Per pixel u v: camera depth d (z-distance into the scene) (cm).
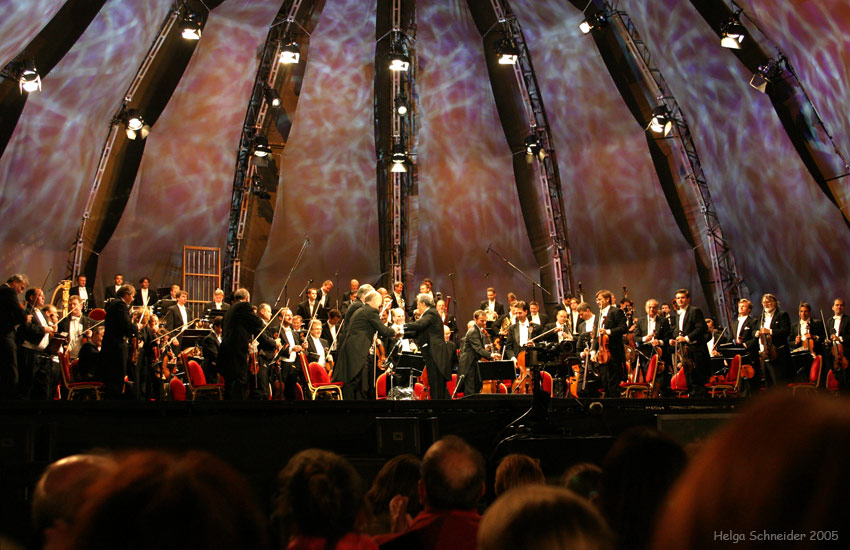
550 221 1905
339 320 1368
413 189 1936
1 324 890
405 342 1243
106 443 750
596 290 1967
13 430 706
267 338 1041
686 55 1644
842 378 1178
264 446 802
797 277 1648
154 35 1608
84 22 1409
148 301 1489
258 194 1780
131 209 1741
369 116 1925
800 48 1405
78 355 1098
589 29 1650
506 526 96
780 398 75
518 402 853
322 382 1099
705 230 1794
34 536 145
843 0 1220
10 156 1461
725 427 77
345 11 1803
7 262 1545
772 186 1619
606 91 1811
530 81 1872
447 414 847
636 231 1908
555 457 638
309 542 252
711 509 72
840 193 1473
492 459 670
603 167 1895
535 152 1830
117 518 84
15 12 1234
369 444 826
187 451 97
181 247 1823
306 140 1900
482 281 2009
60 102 1502
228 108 1802
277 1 1731
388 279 1909
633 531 175
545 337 1286
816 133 1466
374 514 395
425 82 1902
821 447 69
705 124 1716
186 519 84
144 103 1669
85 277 1519
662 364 1170
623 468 182
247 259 1848
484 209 1991
